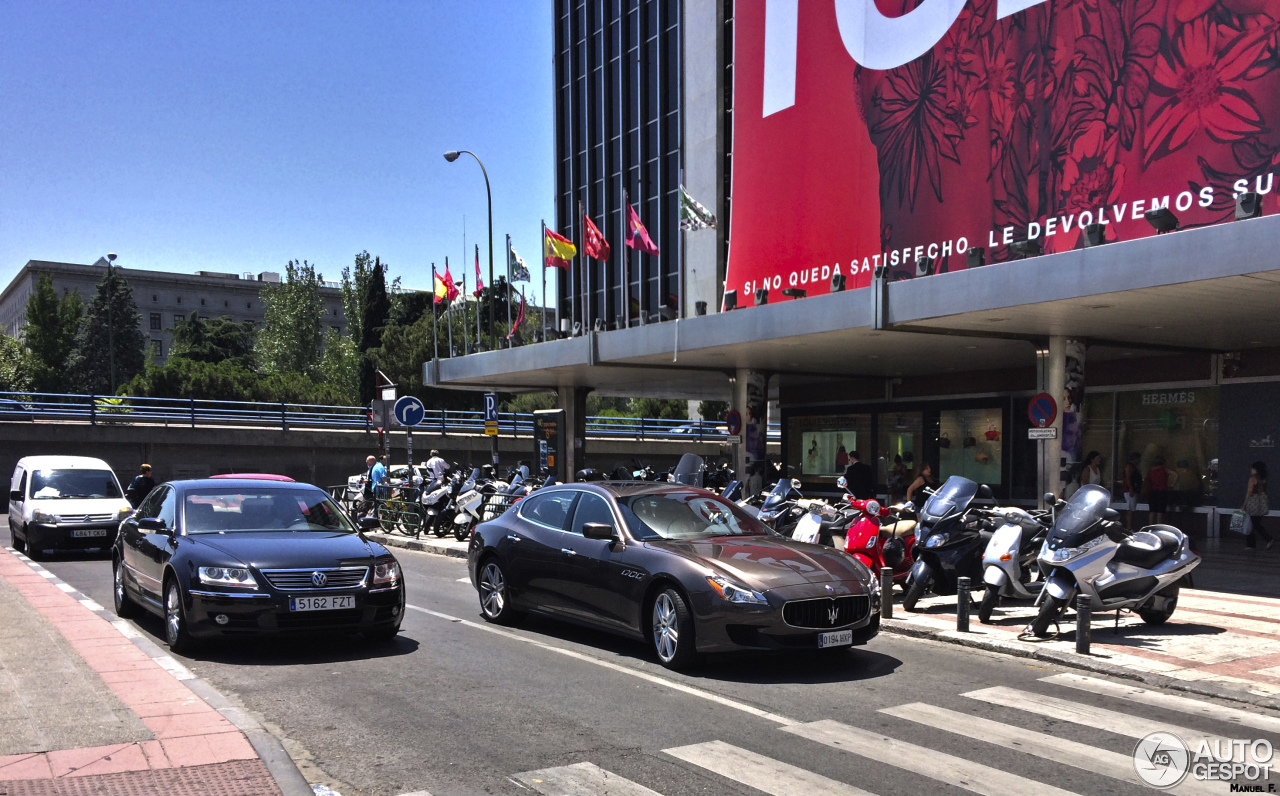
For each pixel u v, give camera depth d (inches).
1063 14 702.5
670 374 1048.8
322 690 276.8
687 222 1056.2
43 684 261.6
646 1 1358.3
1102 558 335.0
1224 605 425.7
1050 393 679.1
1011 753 214.5
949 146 792.3
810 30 943.0
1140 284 476.1
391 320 2672.2
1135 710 254.7
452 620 402.0
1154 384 784.3
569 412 1278.3
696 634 291.9
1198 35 611.5
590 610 337.4
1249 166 580.1
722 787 191.8
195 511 361.4
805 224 938.7
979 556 408.2
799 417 1167.6
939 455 998.4
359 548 344.2
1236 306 533.6
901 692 273.1
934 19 810.2
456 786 193.6
